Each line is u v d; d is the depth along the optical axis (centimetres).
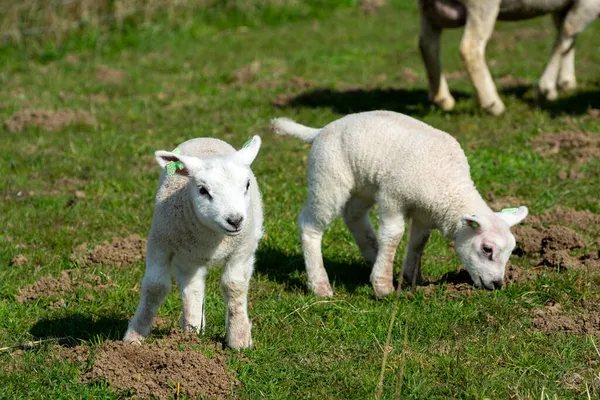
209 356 689
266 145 1366
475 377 670
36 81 1820
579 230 1014
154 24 2236
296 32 2333
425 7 1455
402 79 1797
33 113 1511
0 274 904
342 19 2519
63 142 1402
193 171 649
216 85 1784
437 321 776
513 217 843
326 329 772
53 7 2111
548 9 1462
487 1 1412
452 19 1445
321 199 851
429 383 668
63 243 999
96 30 2131
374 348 731
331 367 695
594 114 1442
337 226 1040
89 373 660
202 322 748
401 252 963
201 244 679
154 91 1736
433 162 823
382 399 643
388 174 827
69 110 1563
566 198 1112
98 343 727
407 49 2105
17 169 1274
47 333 773
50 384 664
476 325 777
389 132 838
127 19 2220
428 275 913
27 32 2081
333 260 957
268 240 995
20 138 1425
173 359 664
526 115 1464
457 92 1669
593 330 751
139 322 696
